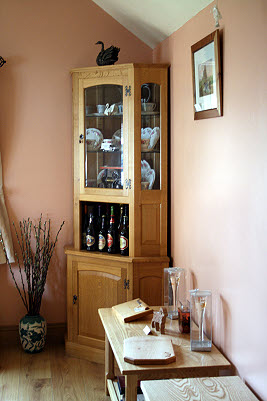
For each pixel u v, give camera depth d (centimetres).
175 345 265
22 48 404
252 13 222
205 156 289
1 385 344
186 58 325
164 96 366
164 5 323
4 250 404
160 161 369
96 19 411
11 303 417
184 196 333
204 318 257
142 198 365
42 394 332
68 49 410
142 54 419
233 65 245
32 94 408
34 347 395
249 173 228
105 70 370
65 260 421
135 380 242
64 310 426
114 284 373
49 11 405
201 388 221
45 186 416
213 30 274
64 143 416
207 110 279
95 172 383
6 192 410
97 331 386
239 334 243
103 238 384
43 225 417
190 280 321
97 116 378
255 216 223
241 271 240
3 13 398
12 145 409
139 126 362
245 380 237
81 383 349
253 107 223
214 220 276
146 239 369
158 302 369
